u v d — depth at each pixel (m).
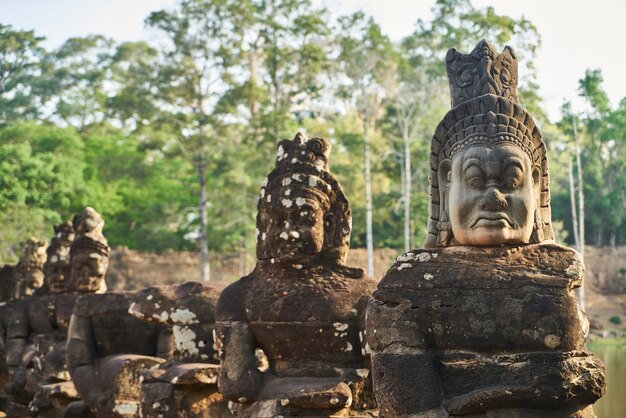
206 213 37.34
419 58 32.62
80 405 9.06
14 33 49.72
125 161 46.50
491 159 5.05
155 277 37.78
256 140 34.62
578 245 29.11
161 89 35.25
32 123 46.12
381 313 5.03
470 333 4.85
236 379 6.34
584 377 4.73
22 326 11.89
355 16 34.03
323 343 6.32
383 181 40.38
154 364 8.37
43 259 15.54
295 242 6.41
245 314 6.48
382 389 4.95
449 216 5.20
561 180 35.53
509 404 4.71
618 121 31.33
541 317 4.78
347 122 39.56
